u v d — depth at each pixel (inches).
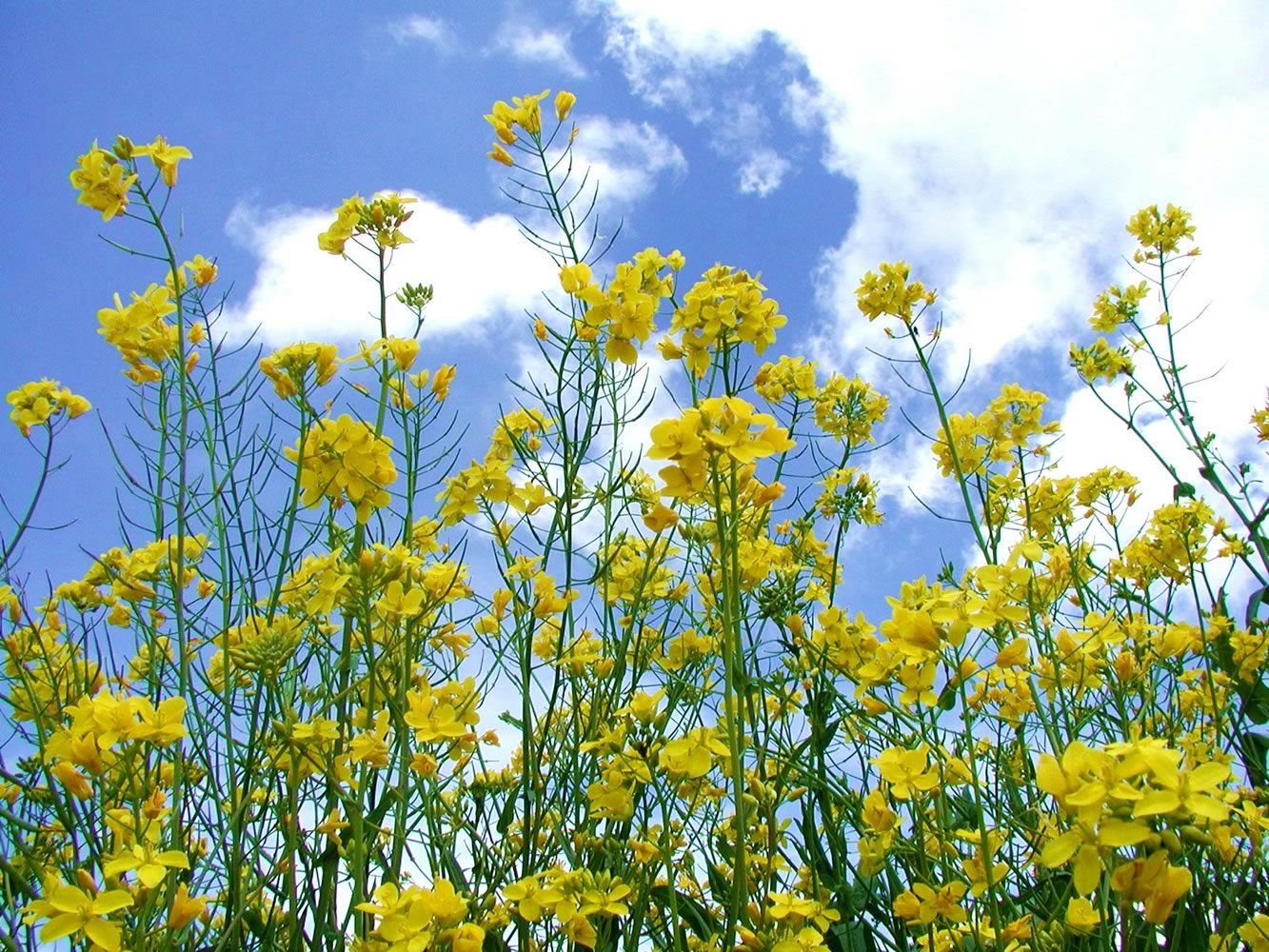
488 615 19.1
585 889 14.3
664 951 16.7
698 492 13.3
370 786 15.8
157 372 17.5
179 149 16.5
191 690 14.5
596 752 17.1
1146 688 18.2
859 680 17.1
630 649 19.5
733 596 14.6
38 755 15.5
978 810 13.3
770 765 18.3
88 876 11.9
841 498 22.5
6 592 16.4
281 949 15.1
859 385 23.7
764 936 13.7
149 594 15.8
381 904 13.0
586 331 17.6
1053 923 14.4
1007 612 13.1
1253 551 22.7
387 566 15.1
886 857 17.1
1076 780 10.0
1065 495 22.5
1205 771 9.8
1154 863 9.8
